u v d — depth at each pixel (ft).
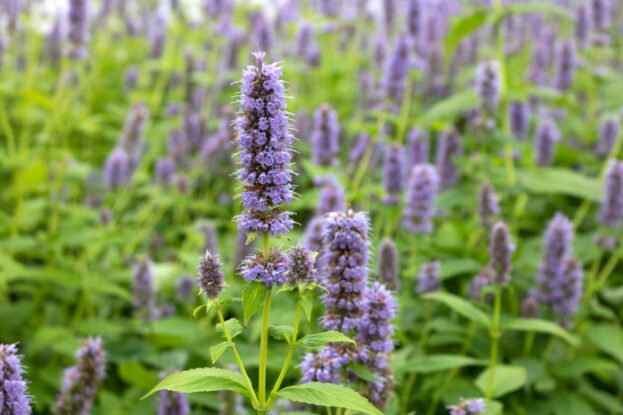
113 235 3.76
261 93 2.03
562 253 3.20
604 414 3.31
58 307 3.77
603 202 3.60
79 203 5.06
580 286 3.18
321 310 3.03
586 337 3.49
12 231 3.97
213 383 2.07
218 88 5.51
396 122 4.17
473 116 5.09
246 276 2.08
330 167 3.73
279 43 6.41
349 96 5.93
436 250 3.59
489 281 2.92
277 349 3.18
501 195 3.85
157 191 4.38
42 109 5.31
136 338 3.32
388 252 2.85
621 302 3.72
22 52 6.26
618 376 3.37
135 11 8.24
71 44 4.53
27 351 3.25
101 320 3.40
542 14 7.21
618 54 6.84
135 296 3.32
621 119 4.83
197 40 6.32
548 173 4.05
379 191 3.57
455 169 4.24
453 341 3.22
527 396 3.16
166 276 3.73
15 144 5.38
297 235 3.54
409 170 4.30
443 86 5.98
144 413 3.01
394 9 5.37
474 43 6.33
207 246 3.68
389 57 4.11
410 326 3.15
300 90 6.17
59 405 2.71
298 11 6.96
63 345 3.15
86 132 5.20
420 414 3.07
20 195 3.94
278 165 2.05
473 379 3.19
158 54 6.54
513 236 3.87
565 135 5.50
